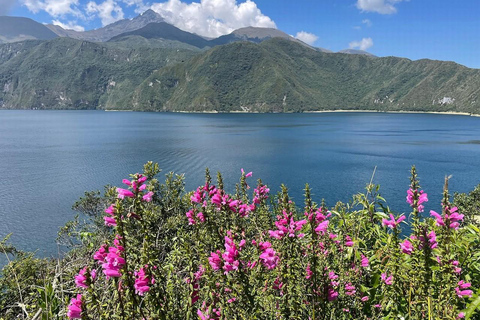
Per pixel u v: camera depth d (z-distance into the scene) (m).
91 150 109.69
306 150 118.44
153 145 124.06
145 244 3.07
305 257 3.62
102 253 3.33
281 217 3.82
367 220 5.09
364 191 61.62
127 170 76.81
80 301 2.96
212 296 3.14
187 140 142.00
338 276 3.93
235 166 85.19
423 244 3.44
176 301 3.27
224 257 3.23
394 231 4.08
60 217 46.38
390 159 100.38
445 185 3.93
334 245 4.43
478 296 2.94
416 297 3.33
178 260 3.86
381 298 3.90
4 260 23.02
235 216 4.68
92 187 61.56
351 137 162.88
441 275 3.36
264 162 93.19
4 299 6.29
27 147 116.62
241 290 3.14
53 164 84.81
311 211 3.62
